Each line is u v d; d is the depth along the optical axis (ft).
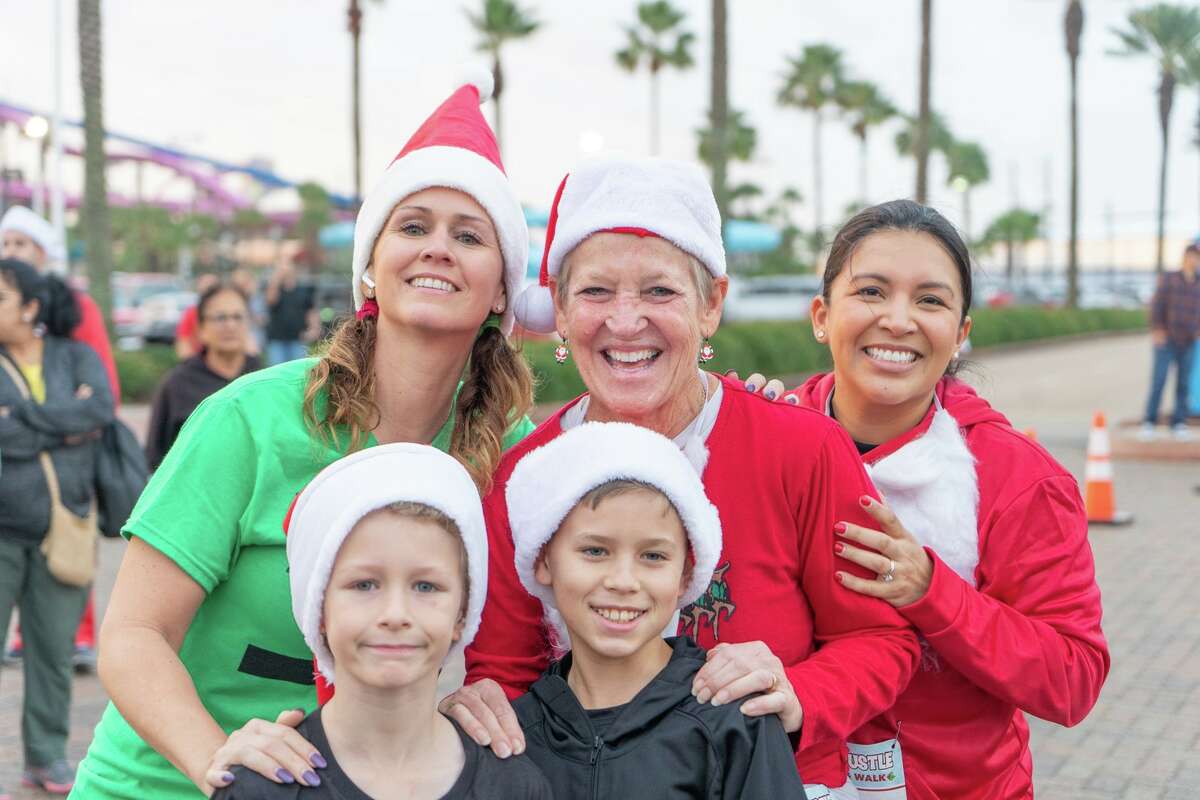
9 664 20.15
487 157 7.58
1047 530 7.61
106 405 15.69
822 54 188.96
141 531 6.70
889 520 7.09
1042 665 7.16
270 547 6.99
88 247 62.23
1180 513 32.99
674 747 6.34
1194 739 16.83
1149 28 147.43
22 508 14.83
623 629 6.40
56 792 15.14
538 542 6.61
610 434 6.59
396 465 6.16
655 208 6.81
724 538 7.02
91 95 60.90
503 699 6.75
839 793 7.16
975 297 8.72
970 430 8.13
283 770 5.90
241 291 20.04
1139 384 75.10
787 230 234.17
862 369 8.01
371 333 7.51
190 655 7.13
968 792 7.63
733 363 65.72
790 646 7.08
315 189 229.66
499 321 8.00
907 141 207.92
